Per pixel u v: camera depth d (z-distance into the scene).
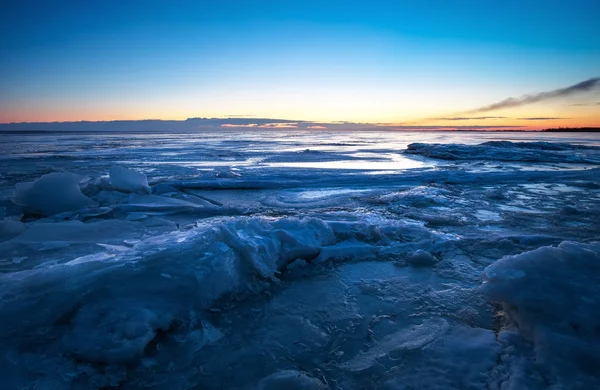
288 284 3.31
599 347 2.06
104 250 3.83
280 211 6.23
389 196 7.40
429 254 3.84
